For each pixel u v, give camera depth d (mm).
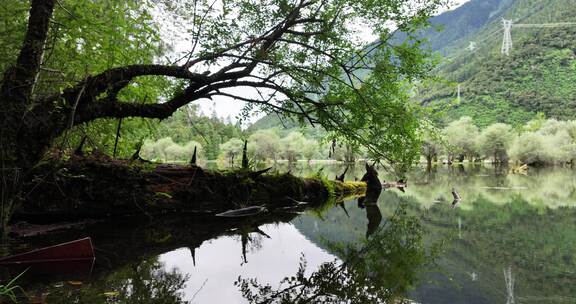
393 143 7867
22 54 4438
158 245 4891
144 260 4094
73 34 5363
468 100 150875
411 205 10422
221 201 8219
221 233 5984
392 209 9562
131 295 2957
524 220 7391
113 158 6891
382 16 7312
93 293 2947
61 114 4828
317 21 7355
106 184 6340
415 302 2973
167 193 7230
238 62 7039
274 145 86188
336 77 7336
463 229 6500
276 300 3021
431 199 12055
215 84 6793
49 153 5672
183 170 7676
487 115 136125
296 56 7945
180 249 4738
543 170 44406
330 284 3473
